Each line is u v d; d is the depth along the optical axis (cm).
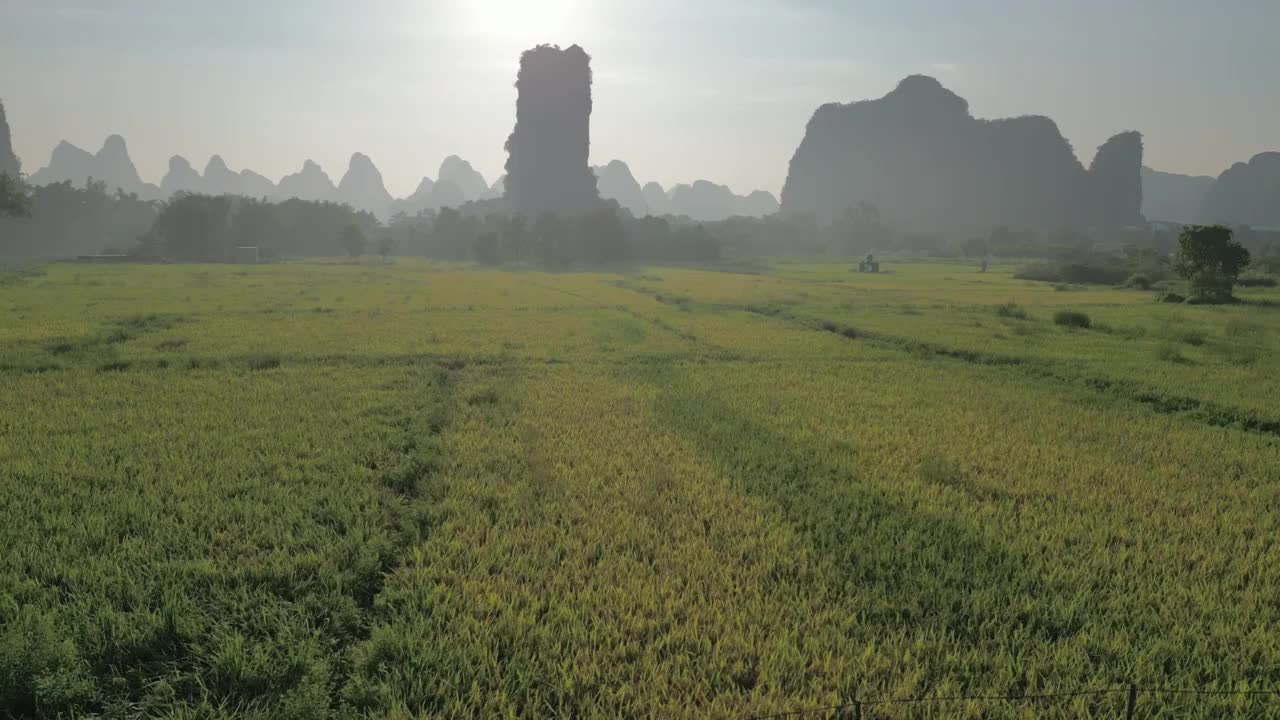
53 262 8931
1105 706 510
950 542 783
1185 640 604
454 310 3338
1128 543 804
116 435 1130
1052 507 904
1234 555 755
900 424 1320
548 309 3475
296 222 12531
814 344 2392
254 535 752
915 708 501
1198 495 954
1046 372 1912
